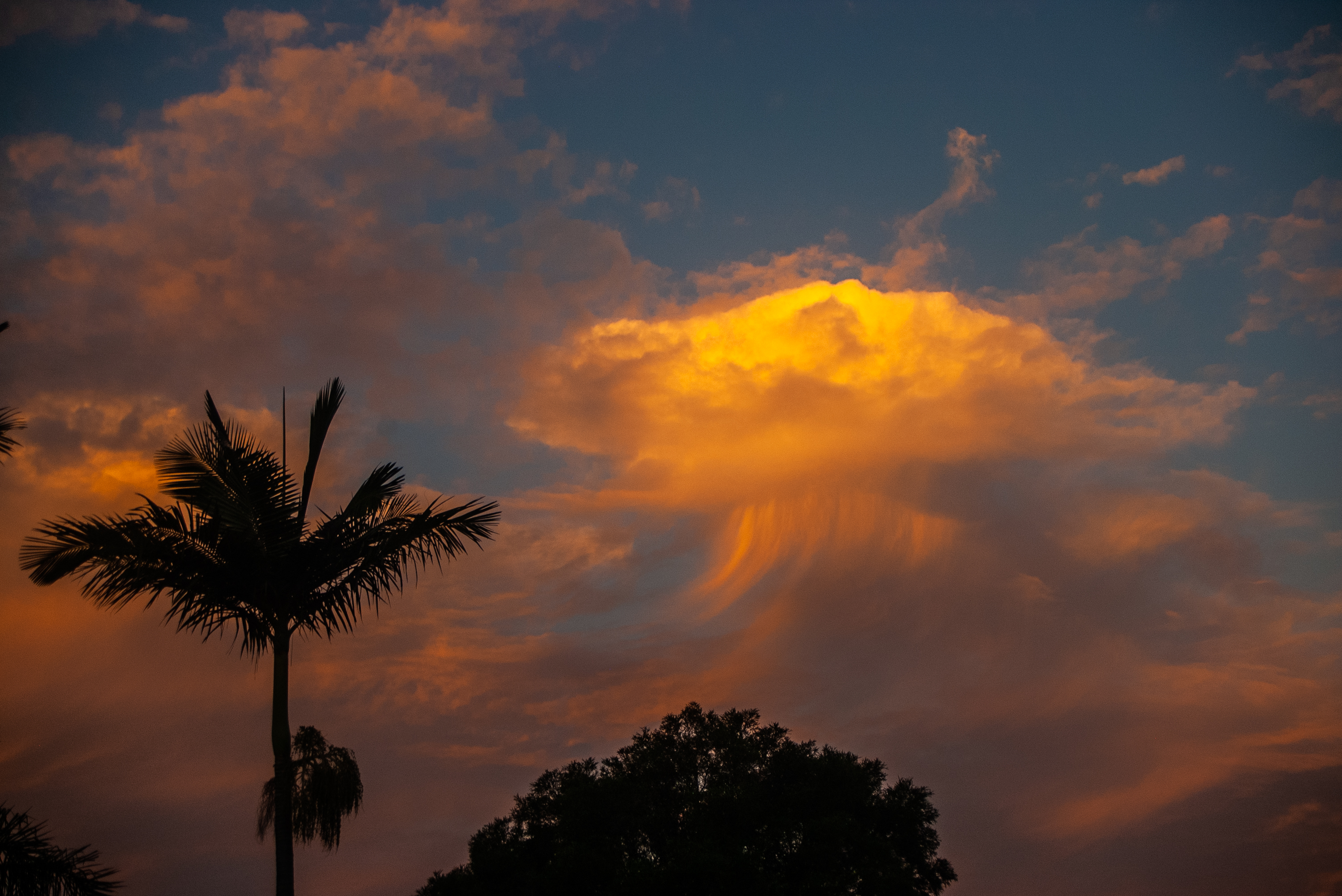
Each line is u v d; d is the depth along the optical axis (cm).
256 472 1589
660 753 2244
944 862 2250
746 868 1780
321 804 1484
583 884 1906
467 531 1648
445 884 2109
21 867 1275
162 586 1518
